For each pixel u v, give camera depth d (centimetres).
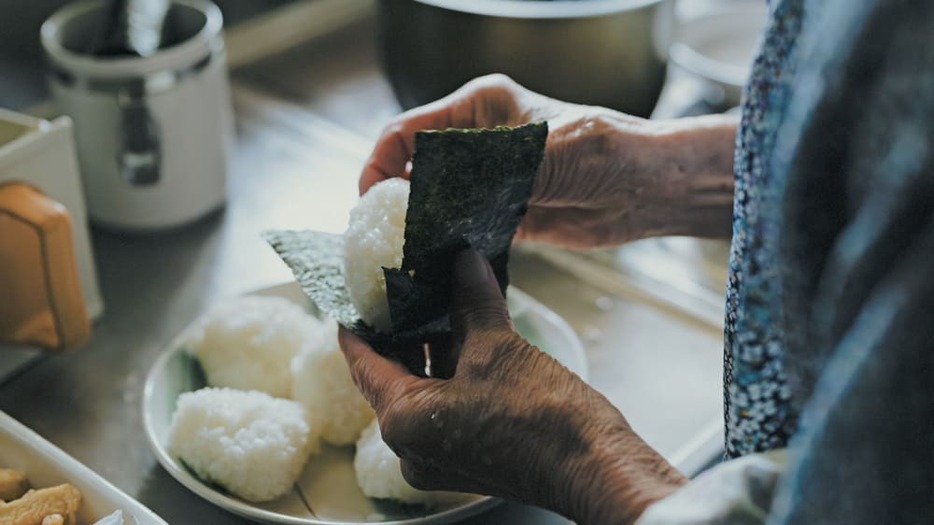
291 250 54
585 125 56
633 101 80
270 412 56
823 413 29
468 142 43
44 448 52
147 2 83
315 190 87
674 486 37
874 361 27
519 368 42
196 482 54
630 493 37
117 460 60
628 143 57
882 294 27
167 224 81
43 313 64
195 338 63
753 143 34
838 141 29
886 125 27
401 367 47
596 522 38
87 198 79
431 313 48
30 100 96
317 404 58
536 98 58
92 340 70
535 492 41
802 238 31
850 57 28
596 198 59
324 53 111
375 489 55
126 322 72
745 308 35
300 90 104
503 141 44
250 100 101
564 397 40
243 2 110
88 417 63
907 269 27
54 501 49
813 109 29
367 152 93
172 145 77
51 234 61
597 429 39
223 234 81
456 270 46
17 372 67
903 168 27
